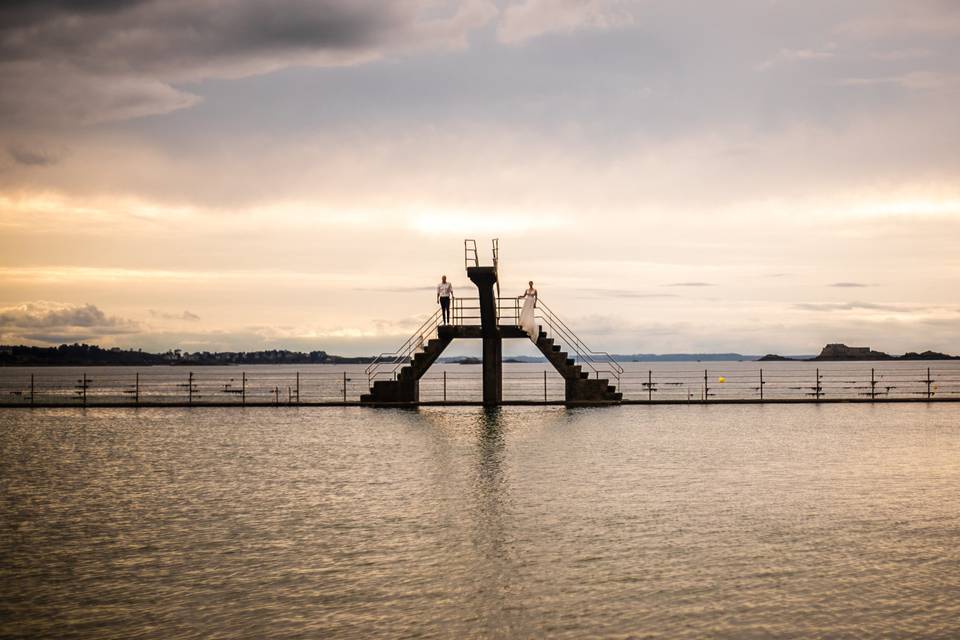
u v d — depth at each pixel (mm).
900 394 83125
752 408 51625
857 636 12734
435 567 16109
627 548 17297
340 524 19562
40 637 12852
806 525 19172
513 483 24719
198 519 20203
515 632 12953
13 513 20984
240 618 13586
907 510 20734
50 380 177125
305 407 53906
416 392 53375
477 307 51969
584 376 52844
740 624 13203
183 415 49000
